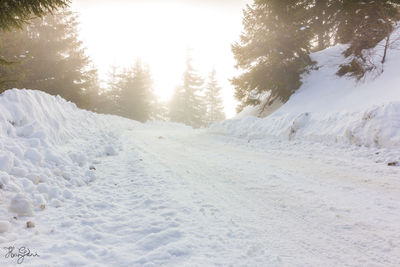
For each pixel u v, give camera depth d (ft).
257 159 27.27
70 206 12.19
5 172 12.59
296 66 53.83
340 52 61.52
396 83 36.09
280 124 42.14
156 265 7.39
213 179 18.72
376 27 48.52
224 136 50.88
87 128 38.81
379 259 8.25
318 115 37.91
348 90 44.27
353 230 10.45
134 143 39.42
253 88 57.41
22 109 21.90
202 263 7.60
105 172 20.17
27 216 10.44
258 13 57.21
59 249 8.02
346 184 17.34
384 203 13.62
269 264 7.73
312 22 72.95
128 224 10.48
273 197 14.70
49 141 21.85
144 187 16.02
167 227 10.16
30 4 17.16
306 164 24.27
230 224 10.80
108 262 7.52
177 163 24.38
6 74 44.68
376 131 27.17
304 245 9.12
